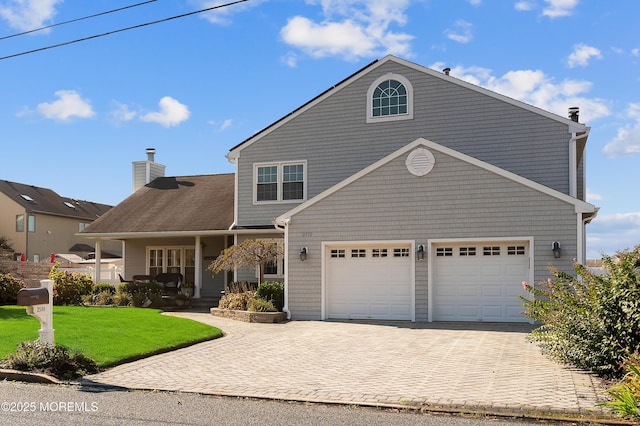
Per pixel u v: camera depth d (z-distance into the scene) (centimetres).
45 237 4194
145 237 2414
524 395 787
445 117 1991
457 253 1627
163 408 736
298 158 2158
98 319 1495
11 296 1995
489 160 1931
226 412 718
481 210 1588
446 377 911
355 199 1706
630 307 855
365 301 1705
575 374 918
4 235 4078
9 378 911
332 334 1407
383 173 1683
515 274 1577
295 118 2177
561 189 1859
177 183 2722
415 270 1642
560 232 1522
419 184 1647
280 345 1247
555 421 683
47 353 945
